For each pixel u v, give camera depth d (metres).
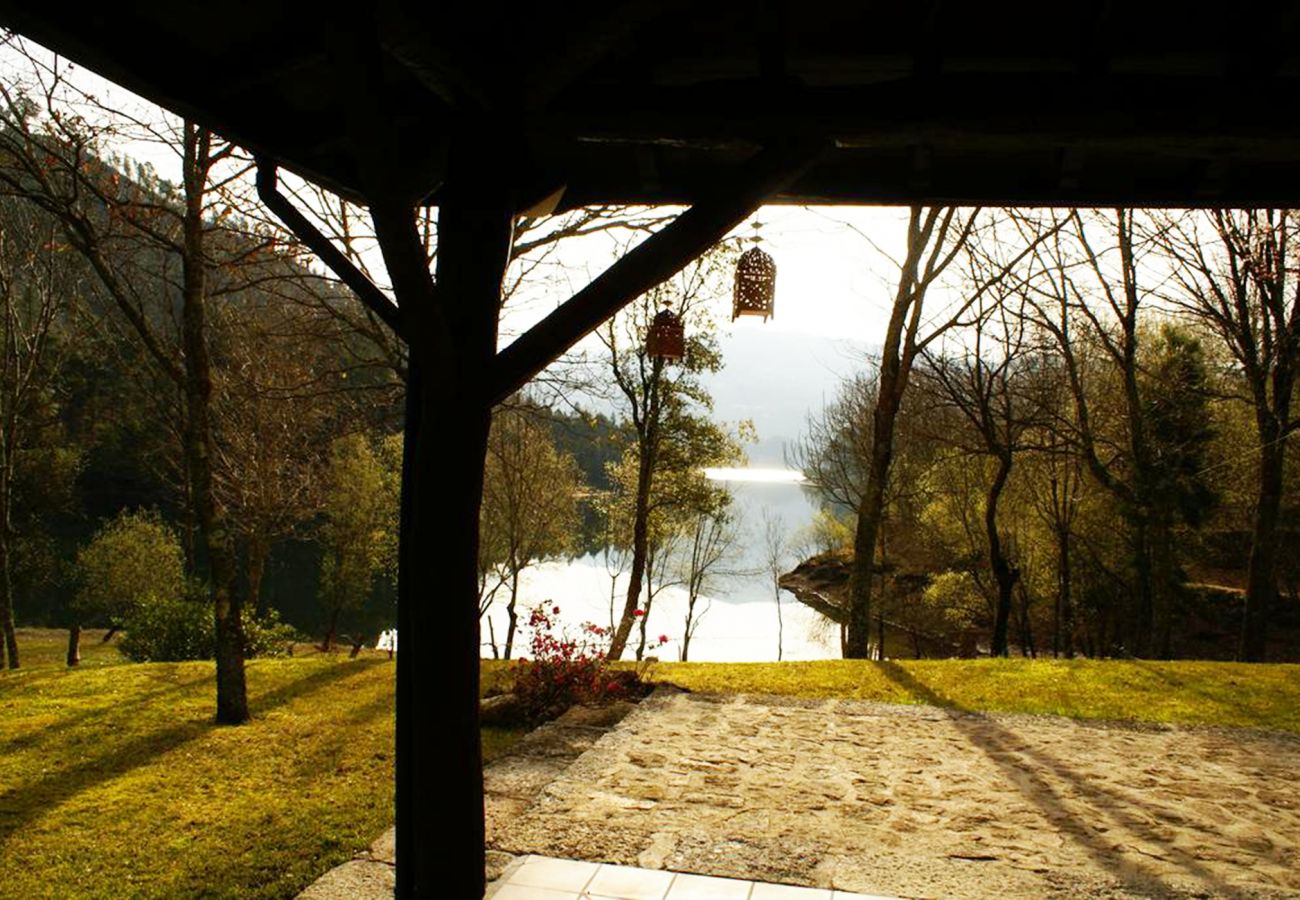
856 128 2.73
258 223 7.40
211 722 6.43
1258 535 11.97
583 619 25.73
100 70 2.40
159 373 17.12
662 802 4.09
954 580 18.89
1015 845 3.64
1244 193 3.50
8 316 14.95
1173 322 15.73
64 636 21.70
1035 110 2.68
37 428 23.16
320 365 10.77
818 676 7.61
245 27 2.54
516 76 2.62
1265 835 3.80
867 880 3.23
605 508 17.42
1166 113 2.65
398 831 2.80
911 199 3.67
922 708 6.29
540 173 2.93
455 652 2.59
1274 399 11.98
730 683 7.22
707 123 2.77
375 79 1.96
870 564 10.45
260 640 12.27
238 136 2.92
